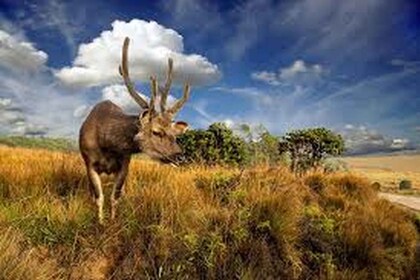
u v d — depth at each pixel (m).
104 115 5.77
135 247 5.70
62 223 5.58
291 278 6.37
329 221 7.36
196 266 5.74
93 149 5.78
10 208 5.67
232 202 7.09
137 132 5.47
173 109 5.48
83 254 5.38
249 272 5.89
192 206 6.58
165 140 5.36
